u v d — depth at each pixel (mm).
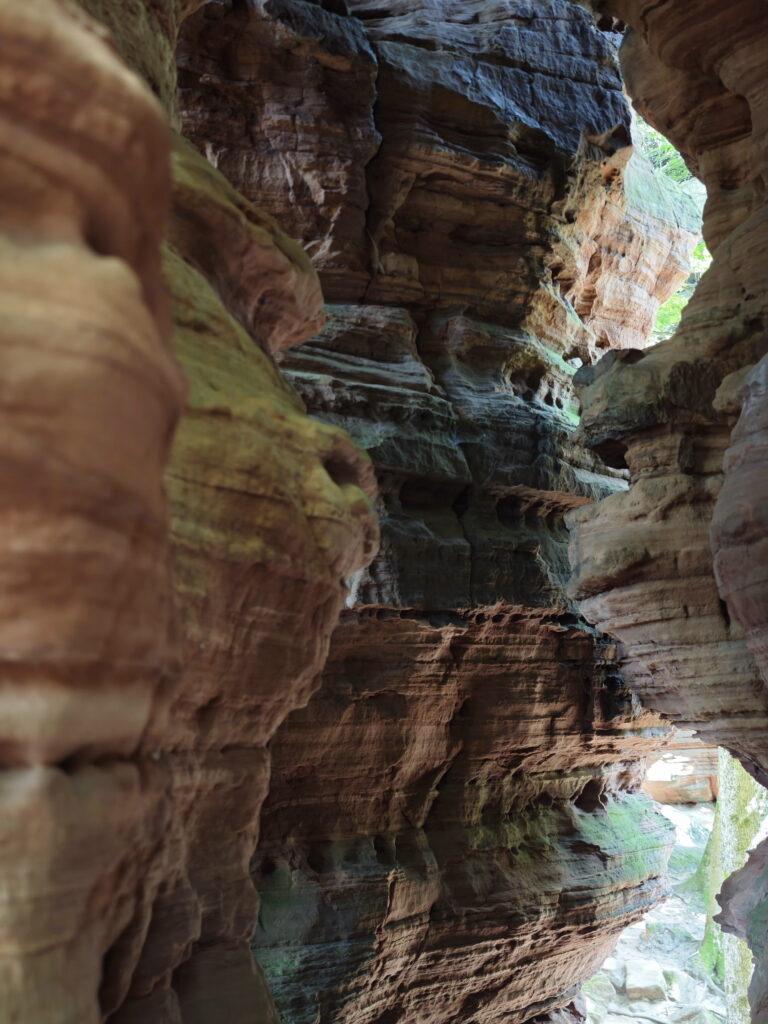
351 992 11633
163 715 2637
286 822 12359
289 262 5398
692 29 11062
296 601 4324
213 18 13469
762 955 8844
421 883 12758
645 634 10445
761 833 19875
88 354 1878
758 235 10414
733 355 10391
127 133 2070
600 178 16453
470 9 16406
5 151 1905
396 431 13398
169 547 2574
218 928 4285
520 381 15469
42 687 2006
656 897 15938
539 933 13781
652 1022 18891
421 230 15094
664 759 26219
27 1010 1991
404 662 13219
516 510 14781
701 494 10250
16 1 1880
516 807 14547
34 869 2023
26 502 1860
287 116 13797
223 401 4047
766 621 8164
